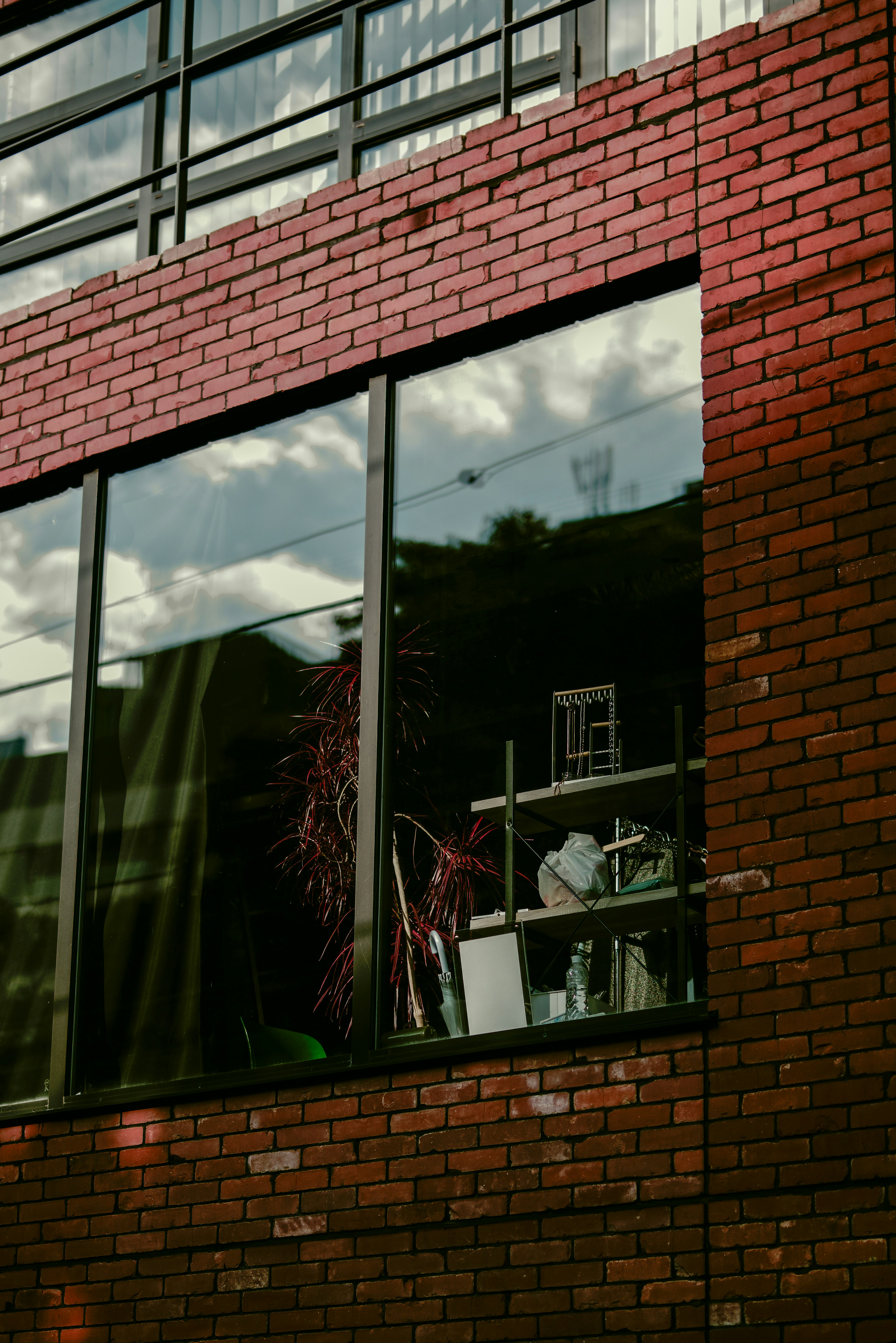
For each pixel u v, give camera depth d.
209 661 6.96
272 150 7.58
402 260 6.77
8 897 7.15
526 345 6.52
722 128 6.09
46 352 7.75
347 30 7.55
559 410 6.41
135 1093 6.42
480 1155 5.55
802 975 5.13
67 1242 6.29
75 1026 6.70
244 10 7.90
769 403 5.71
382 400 6.72
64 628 7.42
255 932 6.49
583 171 6.39
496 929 5.99
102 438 7.41
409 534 6.57
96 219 8.01
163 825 6.84
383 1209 5.67
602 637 6.13
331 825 6.48
